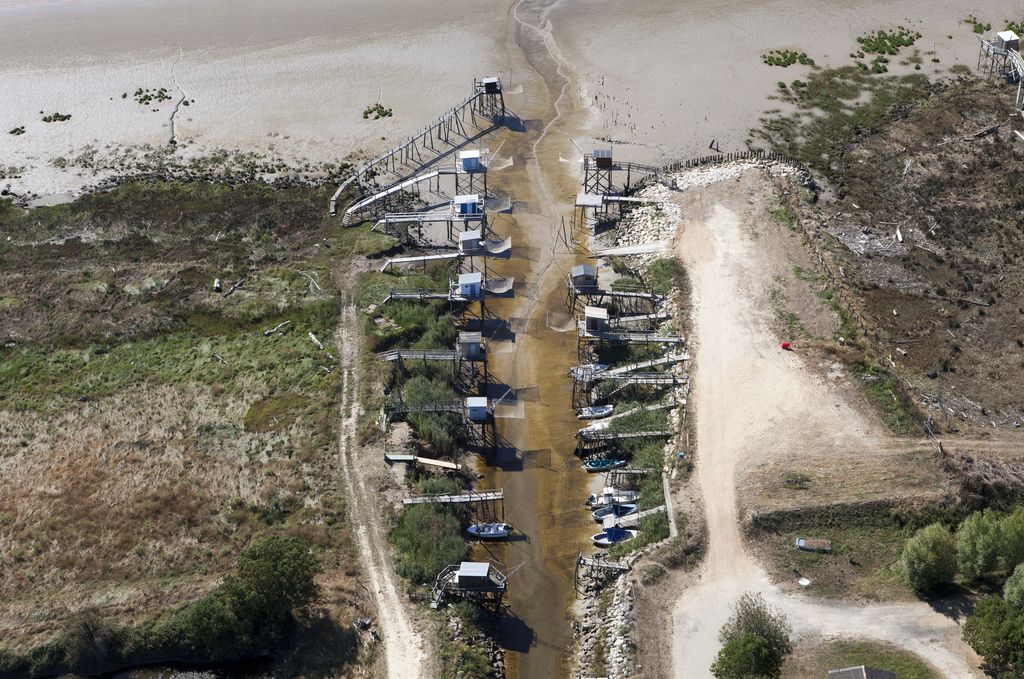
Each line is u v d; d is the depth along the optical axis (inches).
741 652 2839.6
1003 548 3041.3
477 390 4082.2
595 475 3735.2
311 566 3152.1
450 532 3435.0
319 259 4822.8
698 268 4434.1
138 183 5433.1
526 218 4980.3
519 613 3284.9
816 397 3762.3
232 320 4475.9
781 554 3253.0
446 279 4616.1
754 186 4928.6
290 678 3041.3
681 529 3334.2
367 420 3868.1
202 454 3806.6
